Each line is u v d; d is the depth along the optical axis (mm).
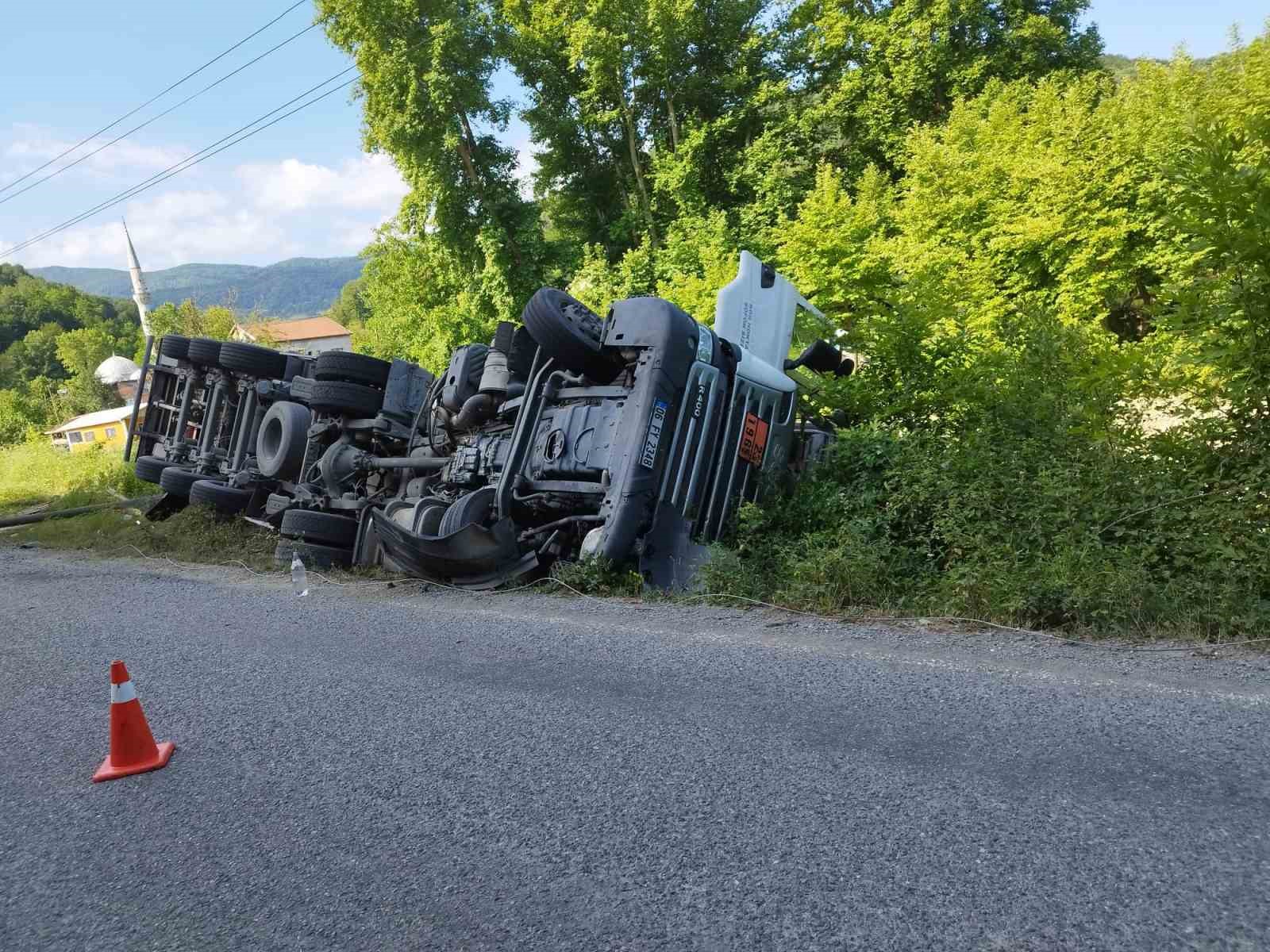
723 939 2381
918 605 5844
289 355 13102
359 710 4652
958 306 9227
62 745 4582
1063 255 19344
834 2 32375
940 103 31406
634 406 7418
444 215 32312
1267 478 5398
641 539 7312
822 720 3857
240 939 2660
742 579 6688
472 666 5270
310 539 10000
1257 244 5527
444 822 3277
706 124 31844
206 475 13367
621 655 5180
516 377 9164
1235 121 6570
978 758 3297
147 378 14812
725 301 8703
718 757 3570
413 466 10156
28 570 11328
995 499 6449
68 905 2980
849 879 2588
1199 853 2504
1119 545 5637
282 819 3455
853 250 21078
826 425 9445
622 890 2688
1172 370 6301
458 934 2561
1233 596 4824
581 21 31375
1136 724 3459
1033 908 2344
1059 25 31469
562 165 36250
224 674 5590
